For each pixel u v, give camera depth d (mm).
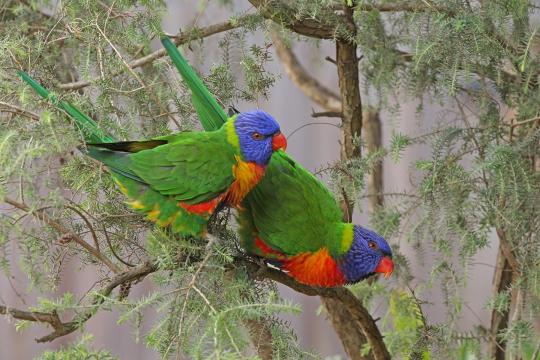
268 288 6156
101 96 5750
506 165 6145
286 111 10250
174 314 4781
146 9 6176
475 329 7371
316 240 6336
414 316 7172
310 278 6484
